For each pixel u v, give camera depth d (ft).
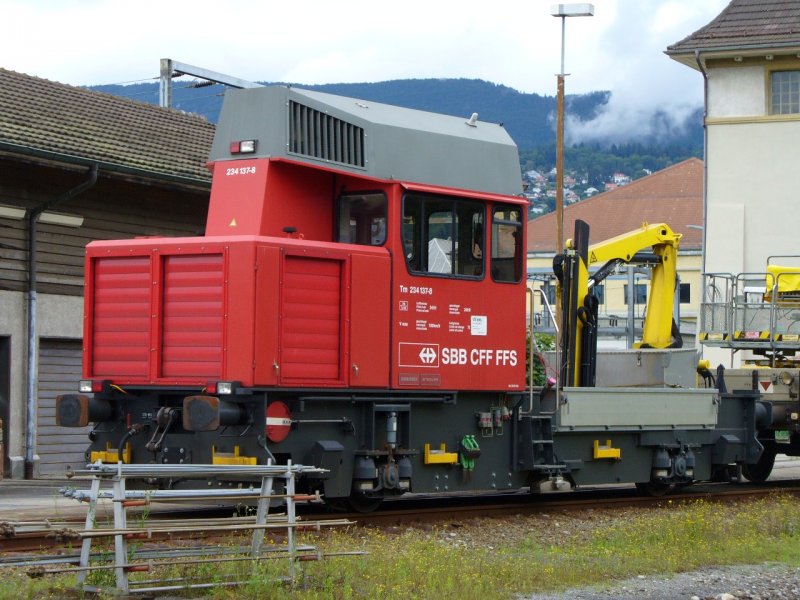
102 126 80.89
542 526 47.52
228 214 45.73
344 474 44.86
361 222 47.26
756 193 122.83
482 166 50.31
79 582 28.68
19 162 68.74
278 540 37.29
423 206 47.65
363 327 45.27
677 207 245.24
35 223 71.41
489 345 49.85
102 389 44.52
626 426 55.52
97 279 45.73
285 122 45.34
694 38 123.03
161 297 44.06
